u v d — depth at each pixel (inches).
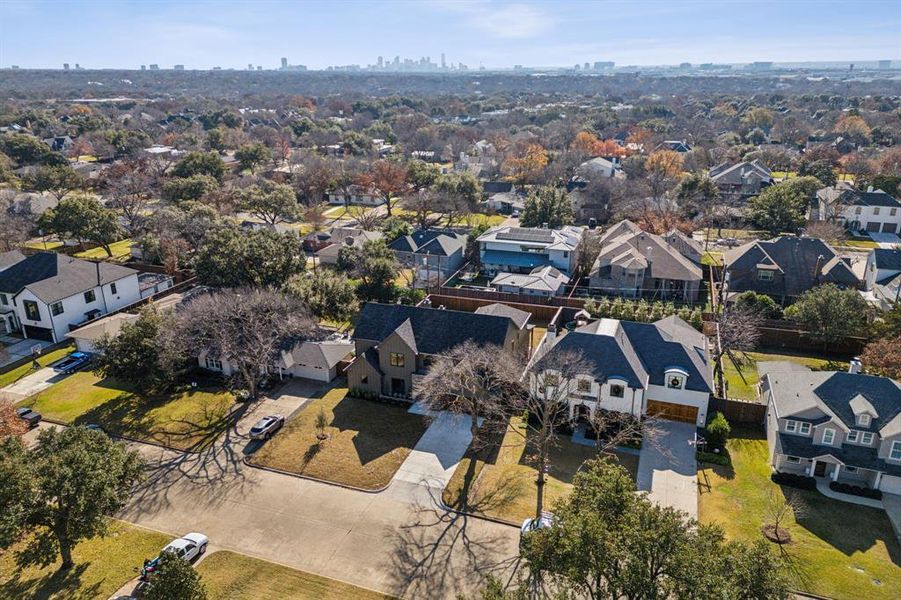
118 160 6127.0
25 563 1142.3
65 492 1096.2
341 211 4714.6
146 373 1875.0
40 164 5236.2
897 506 1378.0
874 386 1499.8
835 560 1219.9
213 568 1227.2
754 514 1362.0
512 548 1272.1
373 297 2578.7
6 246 3230.8
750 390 1916.8
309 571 1221.1
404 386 1894.7
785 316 2342.5
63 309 2380.7
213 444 1674.5
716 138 7534.5
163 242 3115.2
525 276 2829.7
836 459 1428.4
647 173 5029.5
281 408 1857.8
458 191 4291.3
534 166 5354.3
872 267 2696.9
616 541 834.8
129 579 1200.2
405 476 1526.8
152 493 1471.5
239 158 5880.9
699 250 3041.3
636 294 2787.9
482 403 1643.7
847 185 4392.2
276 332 2036.2
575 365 1644.9
